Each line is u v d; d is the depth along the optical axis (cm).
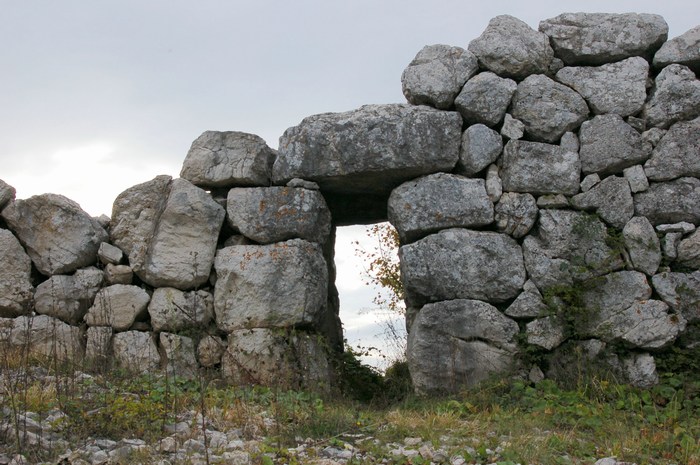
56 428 638
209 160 959
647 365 838
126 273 939
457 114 914
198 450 613
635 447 650
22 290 925
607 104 900
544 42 921
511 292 873
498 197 893
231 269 921
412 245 892
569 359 848
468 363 859
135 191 959
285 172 941
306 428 690
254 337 899
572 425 726
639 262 860
